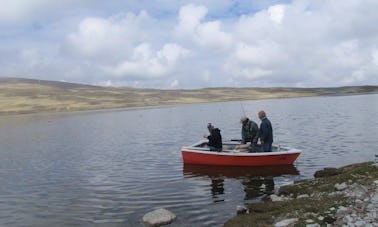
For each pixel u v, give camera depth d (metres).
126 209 15.05
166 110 129.88
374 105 97.19
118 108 173.88
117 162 27.16
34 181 21.62
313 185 14.66
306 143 32.44
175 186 18.62
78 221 13.83
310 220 10.54
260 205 13.16
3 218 14.64
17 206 16.27
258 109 109.69
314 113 75.88
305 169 21.36
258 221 11.39
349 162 23.12
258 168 21.84
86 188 19.20
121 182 20.23
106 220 13.75
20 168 26.36
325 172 17.38
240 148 23.02
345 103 120.00
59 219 14.19
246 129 23.41
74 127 67.00
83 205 15.96
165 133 48.91
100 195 17.59
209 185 18.48
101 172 23.50
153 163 25.73
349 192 12.40
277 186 17.77
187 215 13.77
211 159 22.84
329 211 11.05
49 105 182.12
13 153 34.94
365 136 34.62
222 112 101.19
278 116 71.19
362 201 11.33
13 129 67.69
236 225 11.42
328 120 56.28
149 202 15.92
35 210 15.54
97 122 79.94
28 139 47.91
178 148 33.34
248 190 17.22
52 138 48.12
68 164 27.30
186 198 16.30
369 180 13.09
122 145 37.66
